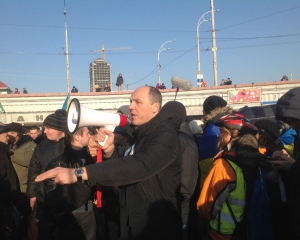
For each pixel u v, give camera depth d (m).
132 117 2.64
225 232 2.56
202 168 3.44
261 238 2.48
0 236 4.24
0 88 36.25
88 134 3.15
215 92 18.62
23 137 5.66
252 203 2.50
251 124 2.80
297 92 2.47
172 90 18.86
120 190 2.64
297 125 2.49
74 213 3.13
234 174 2.54
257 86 18.39
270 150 3.08
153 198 2.49
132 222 2.50
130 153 2.72
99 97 19.23
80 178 2.07
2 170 4.29
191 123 4.82
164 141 2.33
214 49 22.69
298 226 2.19
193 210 3.49
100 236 3.38
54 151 3.98
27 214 5.31
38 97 18.91
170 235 2.51
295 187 2.19
